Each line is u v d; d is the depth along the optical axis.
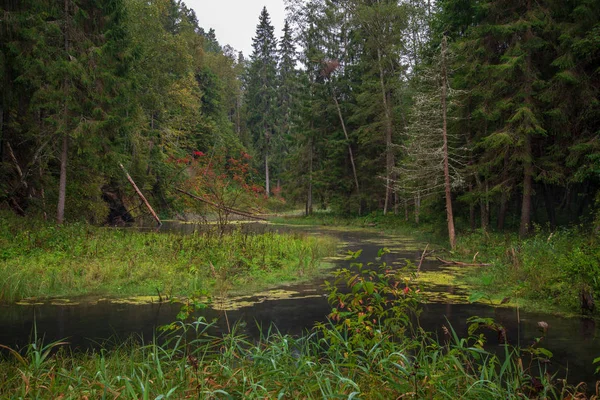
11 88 16.34
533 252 11.71
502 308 8.22
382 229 28.89
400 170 20.58
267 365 4.29
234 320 7.31
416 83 24.25
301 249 15.12
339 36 35.28
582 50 13.88
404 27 30.48
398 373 4.03
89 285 9.68
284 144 56.66
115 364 4.73
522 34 16.03
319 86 35.72
